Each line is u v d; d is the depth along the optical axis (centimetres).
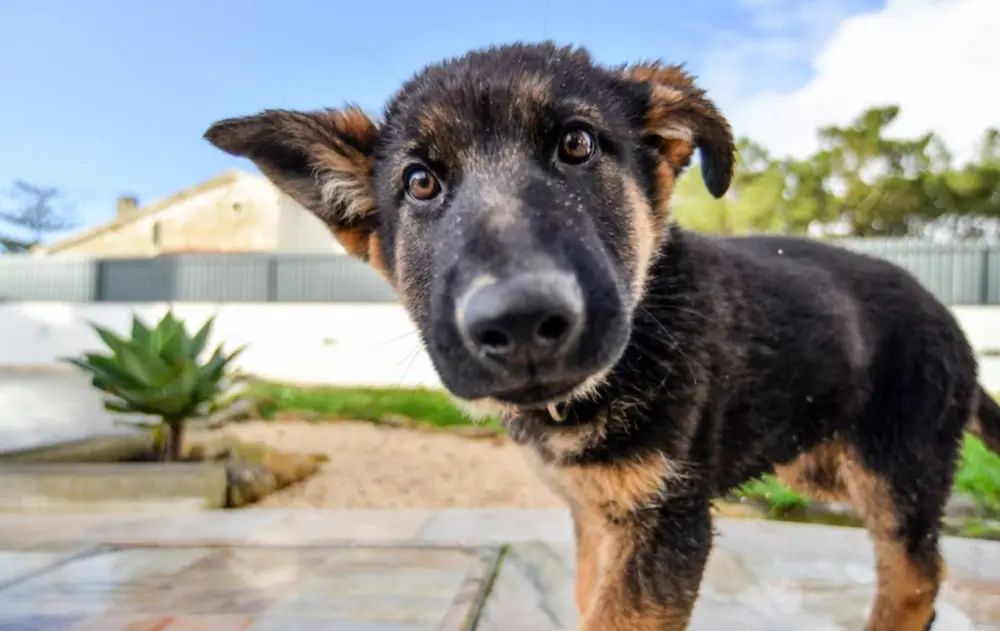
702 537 28
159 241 352
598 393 27
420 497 71
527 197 24
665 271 29
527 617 36
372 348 156
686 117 30
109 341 75
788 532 50
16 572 43
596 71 30
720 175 31
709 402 29
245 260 212
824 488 37
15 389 160
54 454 71
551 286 21
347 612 37
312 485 76
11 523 55
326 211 33
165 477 63
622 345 24
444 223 26
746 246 34
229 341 192
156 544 48
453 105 27
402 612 37
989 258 145
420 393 136
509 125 27
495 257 22
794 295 32
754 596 39
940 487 35
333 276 205
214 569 44
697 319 29
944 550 47
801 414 33
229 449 81
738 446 31
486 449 95
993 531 55
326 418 119
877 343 34
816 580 41
